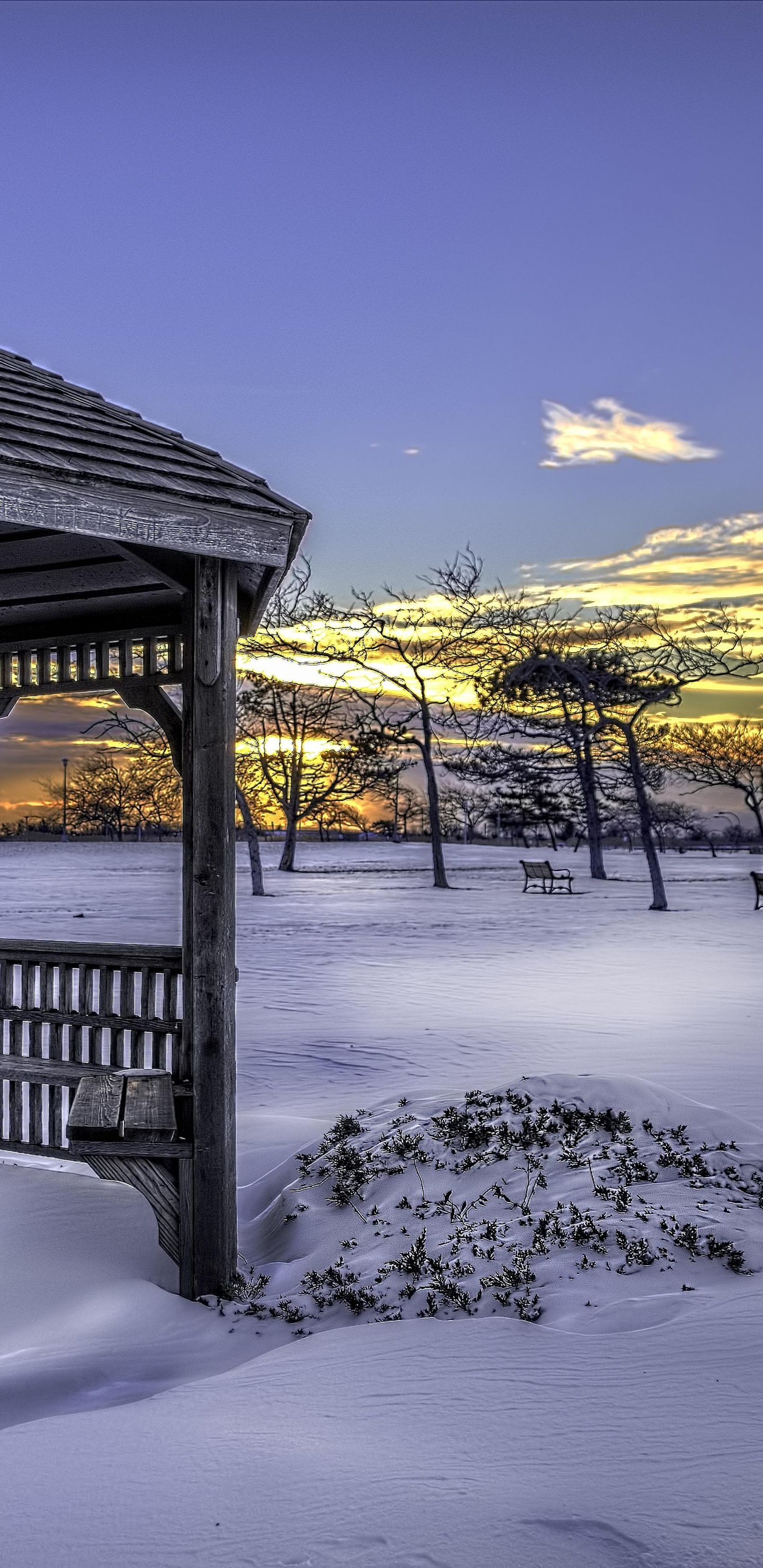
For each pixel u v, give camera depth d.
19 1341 4.75
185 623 5.87
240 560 5.30
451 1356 3.88
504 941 21.50
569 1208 5.32
